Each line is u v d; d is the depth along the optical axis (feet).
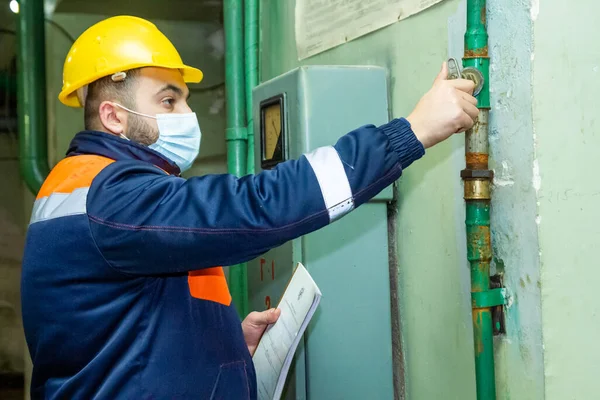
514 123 3.88
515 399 3.97
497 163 4.05
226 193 3.17
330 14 6.19
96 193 3.34
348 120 5.21
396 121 3.30
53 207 3.52
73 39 10.45
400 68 5.15
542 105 3.75
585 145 3.84
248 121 7.57
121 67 3.71
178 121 3.86
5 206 14.43
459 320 4.55
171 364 3.47
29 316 3.55
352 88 5.23
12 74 13.39
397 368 5.38
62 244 3.41
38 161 9.46
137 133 3.79
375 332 5.26
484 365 3.99
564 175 3.79
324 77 5.16
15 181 14.43
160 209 3.19
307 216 3.15
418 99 4.91
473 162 4.02
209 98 11.70
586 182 3.84
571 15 3.80
